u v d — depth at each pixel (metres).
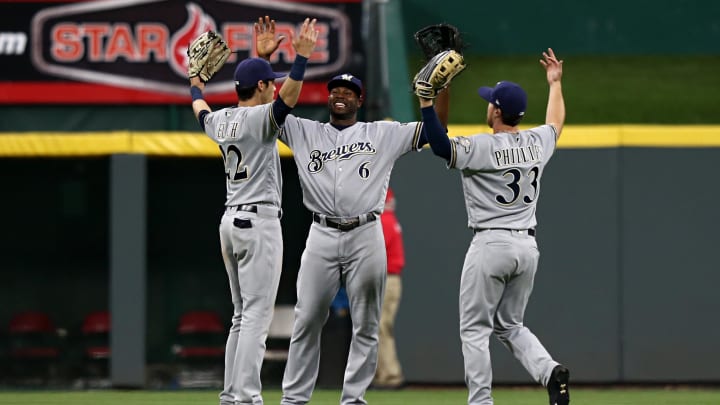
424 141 25.83
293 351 25.72
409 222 41.19
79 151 40.59
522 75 56.66
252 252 25.27
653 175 41.12
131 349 40.44
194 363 47.62
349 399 25.58
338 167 25.30
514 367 41.00
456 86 54.84
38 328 46.25
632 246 41.06
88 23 41.31
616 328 41.00
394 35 50.22
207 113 26.44
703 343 40.97
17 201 49.19
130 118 41.69
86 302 49.19
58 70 41.19
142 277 40.50
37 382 46.47
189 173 49.66
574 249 41.06
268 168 25.33
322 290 25.45
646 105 54.19
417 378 40.88
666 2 60.19
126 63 41.41
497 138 25.86
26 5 41.12
